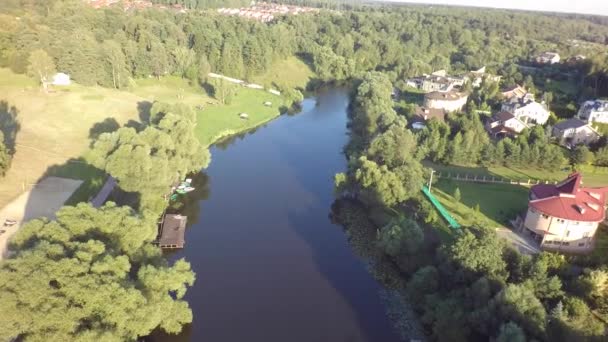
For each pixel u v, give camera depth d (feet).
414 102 550.77
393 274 227.40
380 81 524.52
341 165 364.38
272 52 651.66
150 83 520.01
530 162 351.46
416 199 280.92
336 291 215.31
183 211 280.51
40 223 156.66
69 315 135.13
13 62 428.56
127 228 177.88
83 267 143.64
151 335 181.27
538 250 236.63
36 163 291.99
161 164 254.06
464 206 282.97
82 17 539.70
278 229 267.39
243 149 392.88
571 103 546.67
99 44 477.36
